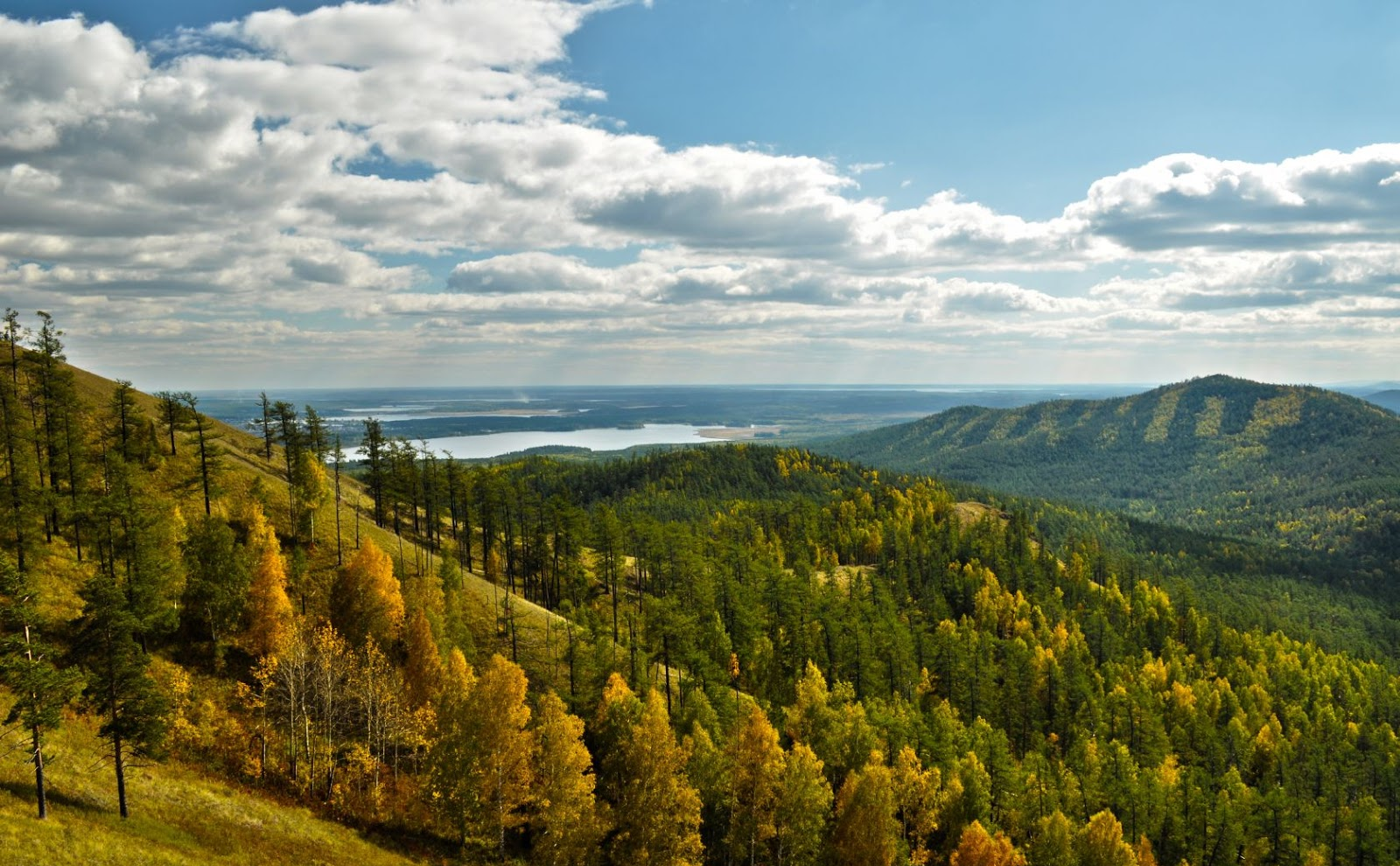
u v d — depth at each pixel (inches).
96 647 1526.8
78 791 1562.5
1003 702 4640.8
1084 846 2851.9
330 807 2049.7
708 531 7819.9
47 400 2736.2
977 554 7775.6
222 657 2456.9
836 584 5969.5
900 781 2728.8
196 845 1556.3
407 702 2469.2
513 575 4628.4
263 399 4074.8
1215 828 3575.3
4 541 2314.2
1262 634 7391.7
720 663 3998.5
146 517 2354.8
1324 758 4591.5
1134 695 4852.4
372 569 2886.3
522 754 2023.9
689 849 2103.8
